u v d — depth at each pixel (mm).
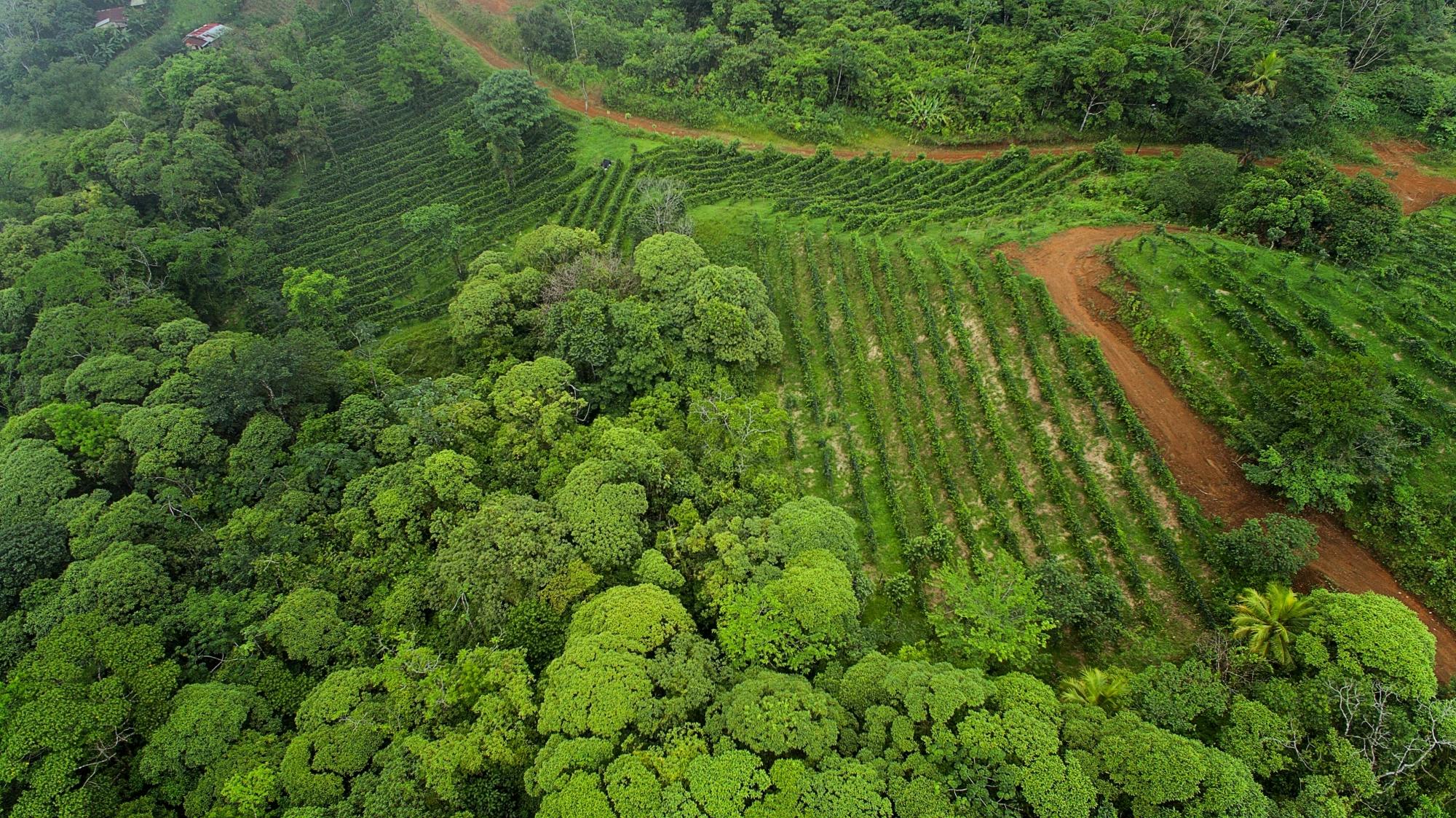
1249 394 48500
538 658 35688
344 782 31547
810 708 29484
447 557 39406
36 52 120125
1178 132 74375
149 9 128875
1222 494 45500
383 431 51125
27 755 31656
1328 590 39500
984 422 52812
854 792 26172
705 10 107312
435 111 102562
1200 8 77250
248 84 97000
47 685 33812
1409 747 28812
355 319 79562
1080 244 61844
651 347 55469
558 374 54000
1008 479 49375
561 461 47500
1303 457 42812
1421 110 69750
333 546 45594
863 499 49625
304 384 54875
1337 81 70438
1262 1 80562
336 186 96125
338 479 48750
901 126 83000
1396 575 40562
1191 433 48531
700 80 93875
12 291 68750
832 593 34531
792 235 71125
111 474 50938
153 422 50656
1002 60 84375
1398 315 50812
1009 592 38344
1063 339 54531
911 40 89312
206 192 87750
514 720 31781
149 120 95312
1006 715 28578
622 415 55969
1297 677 33875
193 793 32531
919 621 43469
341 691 34094
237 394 52312
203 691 35438
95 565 41281
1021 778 26734
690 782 27188
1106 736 28031
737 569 37312
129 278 73062
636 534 39906
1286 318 51156
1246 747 29328
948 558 45688
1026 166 74062
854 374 58438
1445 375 46531
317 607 40031
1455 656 37625
